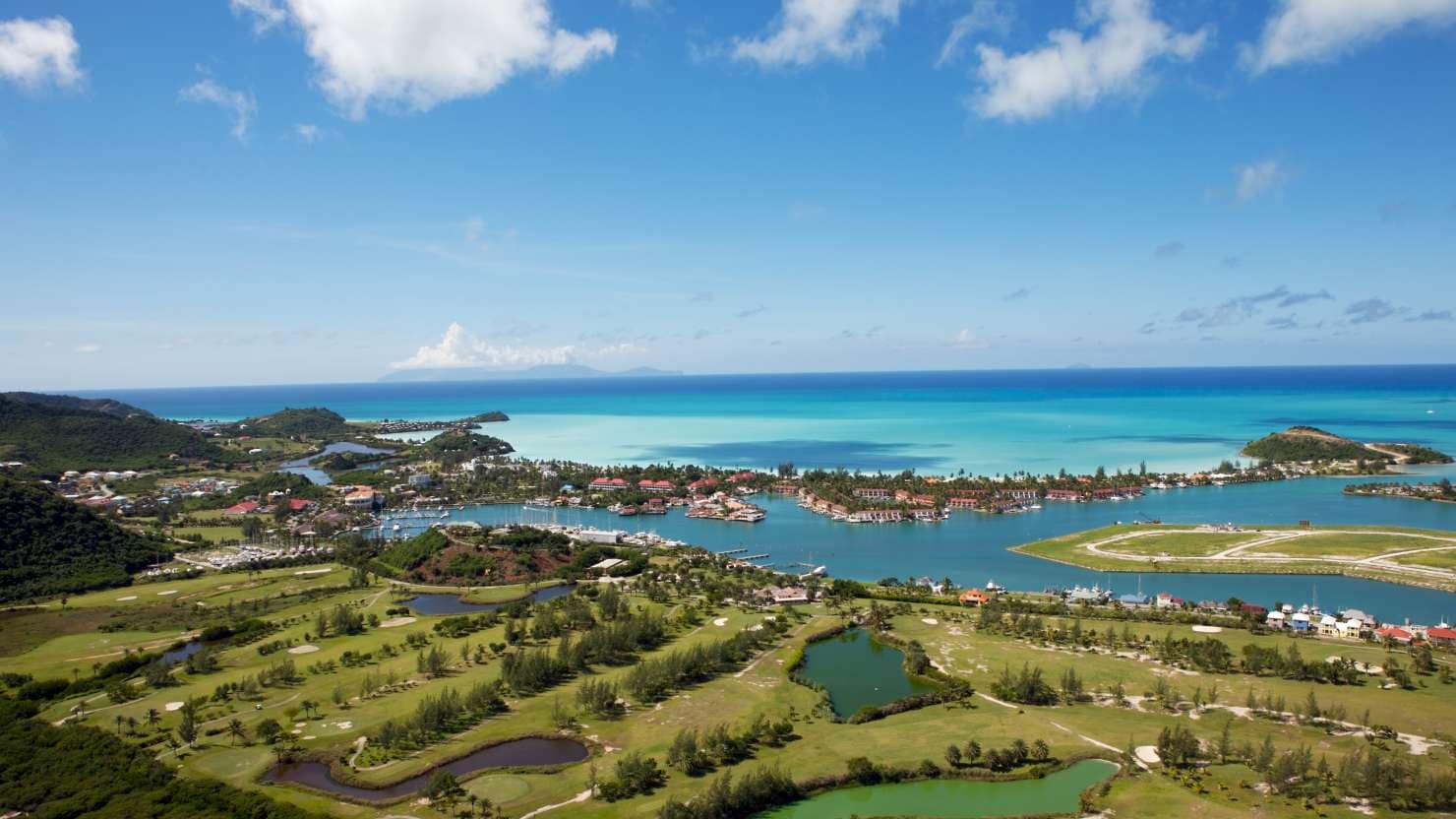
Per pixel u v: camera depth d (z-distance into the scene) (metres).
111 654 171.00
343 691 146.88
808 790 115.31
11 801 106.38
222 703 142.00
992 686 150.62
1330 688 144.62
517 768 119.19
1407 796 105.88
